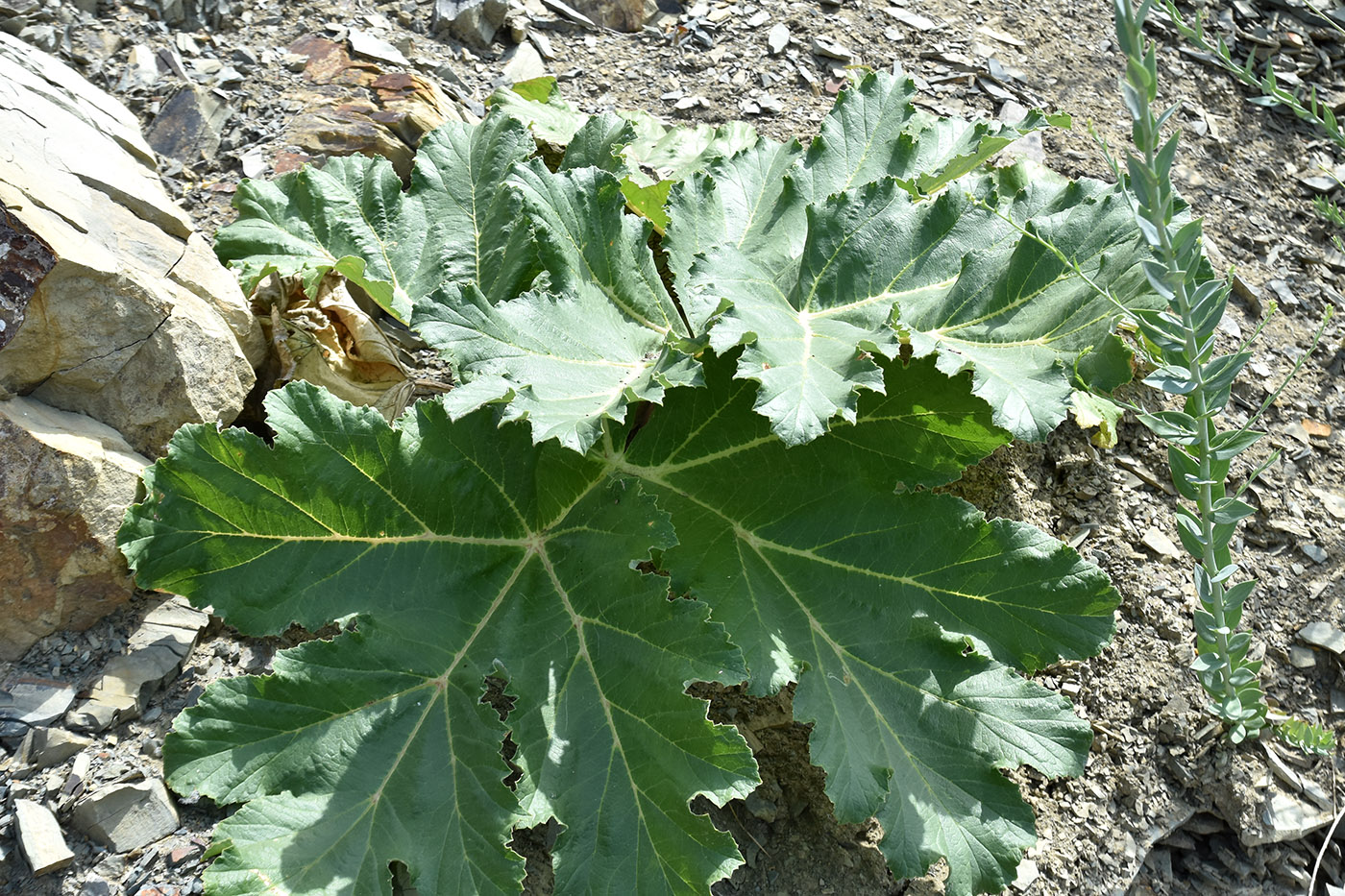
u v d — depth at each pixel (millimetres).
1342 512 3373
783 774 2762
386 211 2967
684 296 2684
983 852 2254
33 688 2297
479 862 2127
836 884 2586
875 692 2424
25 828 2115
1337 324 3857
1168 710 2922
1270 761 2889
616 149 3092
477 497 2539
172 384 2539
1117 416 3139
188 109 3467
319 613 2336
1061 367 2363
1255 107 4531
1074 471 3322
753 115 4125
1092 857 2719
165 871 2168
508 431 2584
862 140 2932
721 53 4391
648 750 2252
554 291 2529
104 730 2299
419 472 2459
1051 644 2434
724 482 2688
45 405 2408
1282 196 4238
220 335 2650
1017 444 3320
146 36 3697
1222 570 2457
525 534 2586
